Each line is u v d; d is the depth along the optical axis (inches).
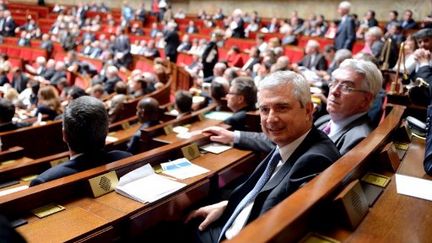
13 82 396.2
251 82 134.9
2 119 158.9
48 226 63.4
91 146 84.4
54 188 70.4
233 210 83.6
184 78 339.9
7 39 582.2
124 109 210.8
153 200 73.7
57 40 562.3
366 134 91.2
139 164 86.7
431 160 77.0
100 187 75.4
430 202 64.5
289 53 348.2
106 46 485.7
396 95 127.0
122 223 68.1
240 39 420.5
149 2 698.8
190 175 88.4
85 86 354.6
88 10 670.5
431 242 51.5
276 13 573.0
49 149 169.8
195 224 90.7
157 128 133.9
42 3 741.3
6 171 93.7
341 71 97.7
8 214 64.5
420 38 138.8
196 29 525.7
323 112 158.6
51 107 226.7
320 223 53.9
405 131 100.9
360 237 51.9
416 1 462.0
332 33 404.8
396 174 77.0
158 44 473.1
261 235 41.2
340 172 61.2
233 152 107.0
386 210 60.7
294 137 73.5
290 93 71.9
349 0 506.0
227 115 166.1
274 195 65.9
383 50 204.7
